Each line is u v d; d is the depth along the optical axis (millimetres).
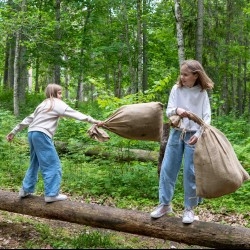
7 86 24859
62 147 10938
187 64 4777
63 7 23922
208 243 4793
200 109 4891
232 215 7168
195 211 7266
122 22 22266
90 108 17812
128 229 5133
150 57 22438
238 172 4680
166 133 7527
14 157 9977
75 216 5309
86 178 8703
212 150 4656
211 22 16625
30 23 16906
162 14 19875
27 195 5645
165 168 4992
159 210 5023
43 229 5488
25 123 5617
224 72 20703
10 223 5773
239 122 13984
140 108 5305
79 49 21703
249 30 22250
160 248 5164
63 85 26406
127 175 8531
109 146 9461
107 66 24922
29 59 21562
